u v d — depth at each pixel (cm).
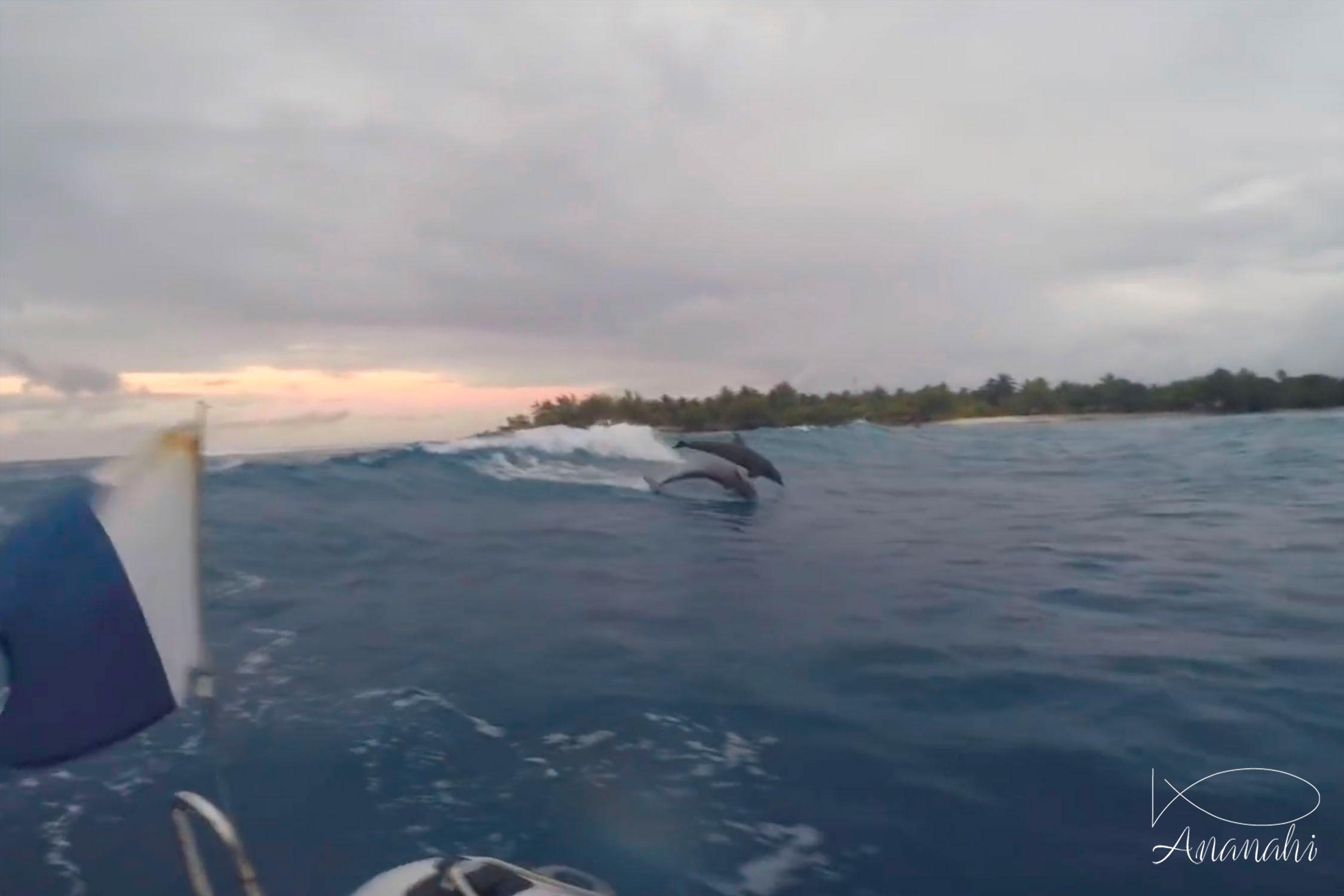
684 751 593
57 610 254
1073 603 944
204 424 267
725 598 984
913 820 504
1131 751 575
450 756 590
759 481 1970
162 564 261
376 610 936
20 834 509
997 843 479
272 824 512
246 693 702
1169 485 1909
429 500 1688
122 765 586
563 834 497
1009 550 1243
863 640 820
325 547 1265
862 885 448
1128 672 719
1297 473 2022
